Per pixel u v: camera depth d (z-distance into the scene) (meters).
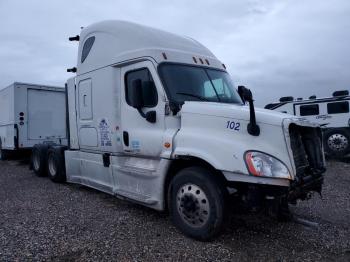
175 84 5.02
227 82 5.89
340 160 12.99
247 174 3.87
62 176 8.05
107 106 5.98
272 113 4.33
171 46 5.49
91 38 6.52
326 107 14.23
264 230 4.77
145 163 5.29
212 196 4.17
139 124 5.33
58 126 12.48
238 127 4.16
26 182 8.43
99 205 6.05
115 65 5.76
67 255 3.93
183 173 4.48
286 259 3.86
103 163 6.20
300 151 4.35
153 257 3.88
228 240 4.39
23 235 4.55
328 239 4.47
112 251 4.04
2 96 12.73
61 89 12.54
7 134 12.30
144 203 5.20
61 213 5.56
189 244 4.25
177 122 4.79
